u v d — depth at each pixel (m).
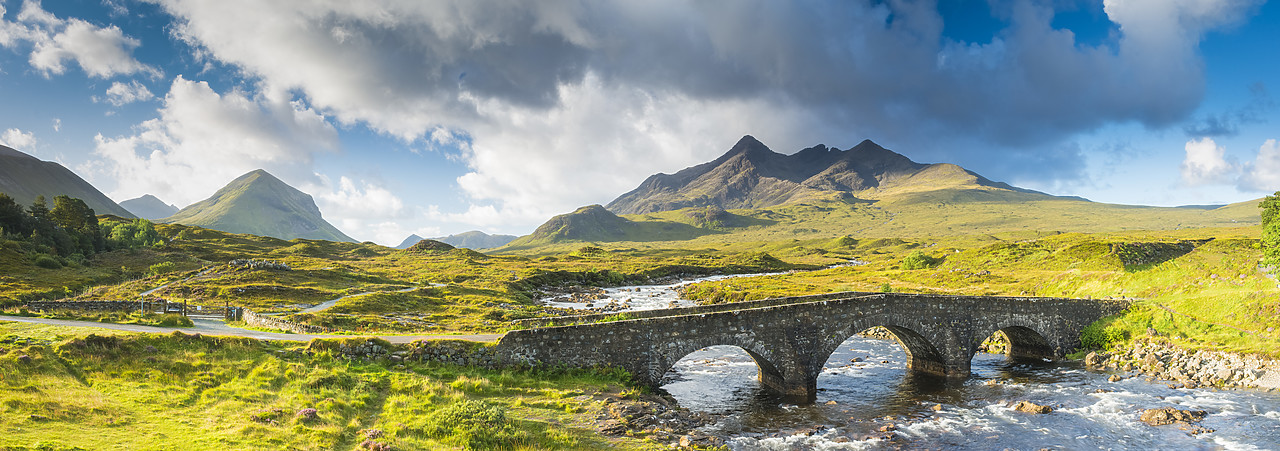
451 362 32.19
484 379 30.55
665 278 199.12
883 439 31.03
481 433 23.73
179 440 20.44
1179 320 51.28
